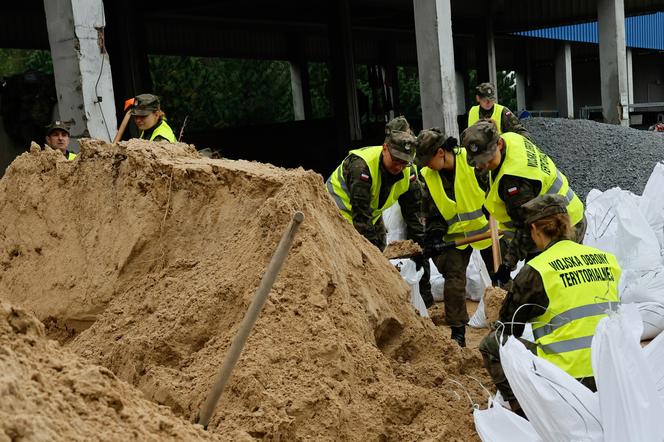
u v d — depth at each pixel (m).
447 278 7.49
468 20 30.66
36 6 23.39
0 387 2.66
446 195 7.50
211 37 31.19
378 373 4.77
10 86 16.33
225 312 4.83
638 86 47.62
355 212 6.95
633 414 4.02
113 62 20.91
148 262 5.67
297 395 4.28
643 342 6.97
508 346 4.34
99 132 10.91
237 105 33.72
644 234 8.18
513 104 45.38
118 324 5.25
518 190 6.22
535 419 4.22
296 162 25.80
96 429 2.92
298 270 4.82
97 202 6.06
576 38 36.44
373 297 5.41
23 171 6.56
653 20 40.22
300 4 27.53
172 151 6.19
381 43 36.72
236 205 5.48
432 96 14.48
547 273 4.62
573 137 19.12
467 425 4.78
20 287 6.22
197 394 4.36
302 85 34.78
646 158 17.31
